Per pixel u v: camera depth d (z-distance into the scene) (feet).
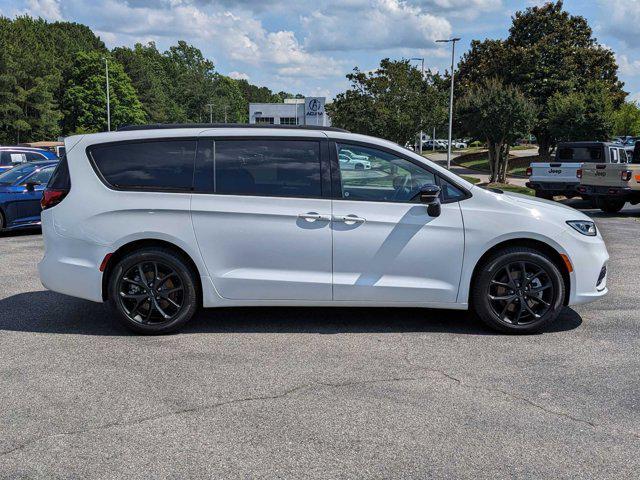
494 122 91.97
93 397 12.73
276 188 16.70
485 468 9.97
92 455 10.37
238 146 16.80
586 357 15.16
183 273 16.66
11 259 28.50
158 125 17.37
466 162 158.71
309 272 16.71
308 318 18.58
